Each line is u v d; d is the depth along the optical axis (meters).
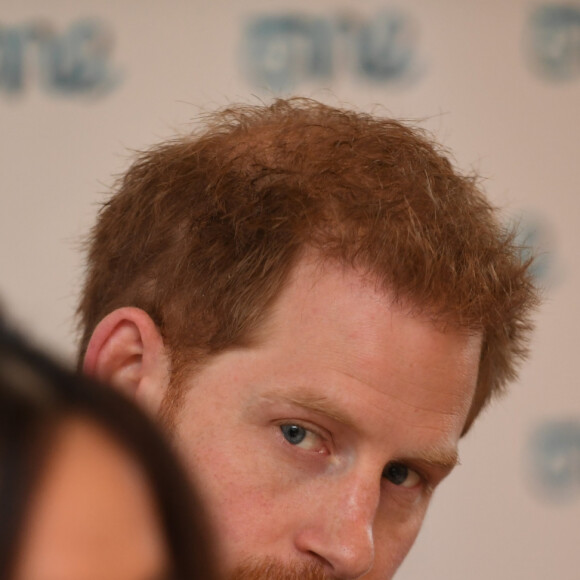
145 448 0.90
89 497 0.87
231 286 3.82
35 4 9.75
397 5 10.15
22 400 0.87
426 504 4.19
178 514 0.91
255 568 3.65
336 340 3.71
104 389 0.91
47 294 9.55
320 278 3.75
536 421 10.26
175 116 9.81
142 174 4.52
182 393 3.83
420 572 10.06
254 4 9.92
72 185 9.70
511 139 10.48
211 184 4.08
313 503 3.71
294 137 4.25
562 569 10.17
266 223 3.84
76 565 0.85
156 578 0.89
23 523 0.83
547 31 10.56
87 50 9.77
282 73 9.91
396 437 3.77
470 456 10.19
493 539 10.15
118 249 4.34
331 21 9.99
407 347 3.74
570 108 10.52
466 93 10.37
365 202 3.86
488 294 3.99
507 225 4.58
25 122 9.70
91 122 9.77
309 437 3.79
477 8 10.39
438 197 4.06
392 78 10.13
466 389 3.94
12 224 9.62
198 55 9.86
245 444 3.73
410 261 3.75
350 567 3.63
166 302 3.97
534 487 10.22
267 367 3.73
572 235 10.41
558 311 10.34
